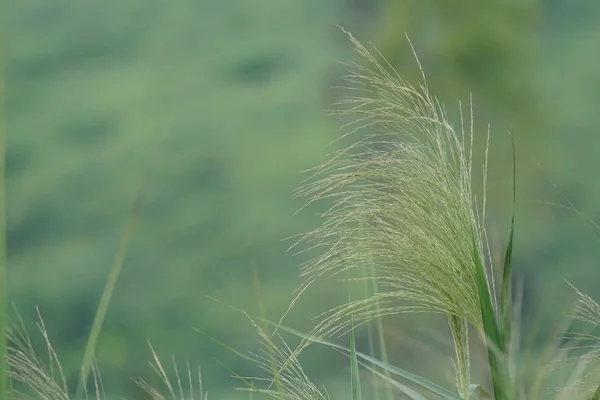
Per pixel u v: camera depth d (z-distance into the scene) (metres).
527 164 13.84
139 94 36.47
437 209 1.76
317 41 36.53
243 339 20.70
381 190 1.76
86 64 39.41
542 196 13.42
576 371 2.01
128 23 41.69
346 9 29.88
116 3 41.66
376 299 1.82
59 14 40.16
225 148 32.78
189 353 21.94
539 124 17.72
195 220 29.47
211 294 24.92
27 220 31.31
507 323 1.79
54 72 37.84
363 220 1.76
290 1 39.19
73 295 26.97
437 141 1.78
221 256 26.95
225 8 40.97
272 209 28.16
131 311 25.92
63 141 34.53
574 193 18.98
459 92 16.00
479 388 1.85
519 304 2.39
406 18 16.27
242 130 33.56
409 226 1.75
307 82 34.03
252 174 31.31
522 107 16.92
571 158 19.02
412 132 1.78
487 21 16.52
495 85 16.45
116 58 39.78
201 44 39.06
